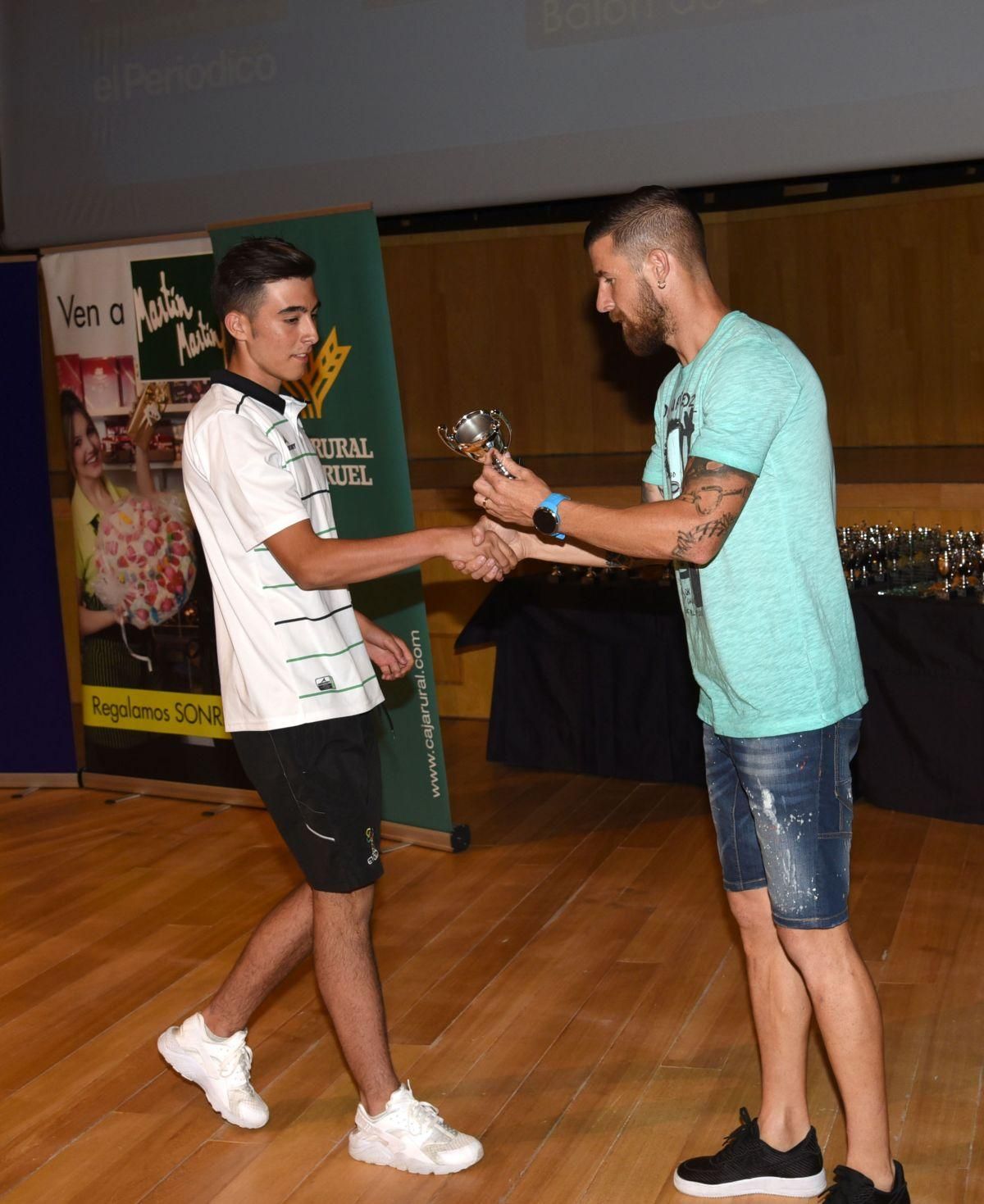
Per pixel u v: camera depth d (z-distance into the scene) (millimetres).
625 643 4512
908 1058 2635
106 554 4551
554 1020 2889
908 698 4012
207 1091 2541
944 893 3459
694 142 4738
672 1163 2334
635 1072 2646
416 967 3197
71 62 5645
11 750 4859
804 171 4625
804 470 1968
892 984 2955
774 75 4582
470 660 5582
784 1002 2201
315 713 2250
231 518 2232
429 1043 2809
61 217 5820
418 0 5008
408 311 7328
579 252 7023
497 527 2342
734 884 2215
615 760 4629
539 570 5328
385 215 5254
